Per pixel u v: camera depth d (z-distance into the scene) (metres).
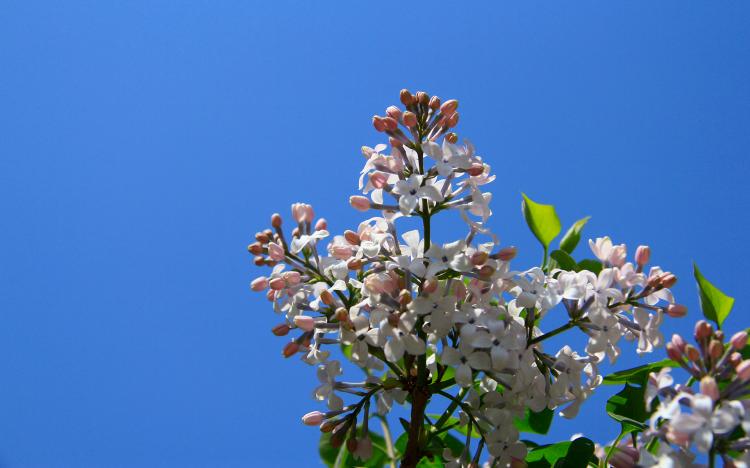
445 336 0.64
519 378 0.65
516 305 0.65
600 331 0.66
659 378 0.59
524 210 0.78
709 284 0.71
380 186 0.67
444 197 0.67
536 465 0.70
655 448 0.64
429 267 0.65
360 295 0.67
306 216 0.71
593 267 0.75
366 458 0.68
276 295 0.69
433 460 0.69
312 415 0.68
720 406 0.57
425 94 0.69
